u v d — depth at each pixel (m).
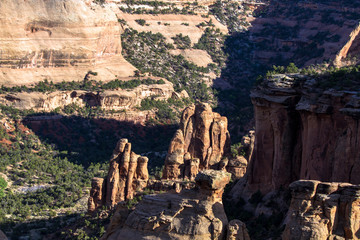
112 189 108.62
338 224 58.31
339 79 95.69
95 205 110.44
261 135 105.31
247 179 109.88
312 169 92.94
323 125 92.25
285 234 59.41
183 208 62.69
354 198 57.69
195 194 63.84
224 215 62.16
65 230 117.44
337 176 86.88
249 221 97.38
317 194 58.62
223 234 61.03
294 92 100.12
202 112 120.69
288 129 101.06
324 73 102.25
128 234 64.25
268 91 102.00
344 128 89.62
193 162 111.69
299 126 101.31
